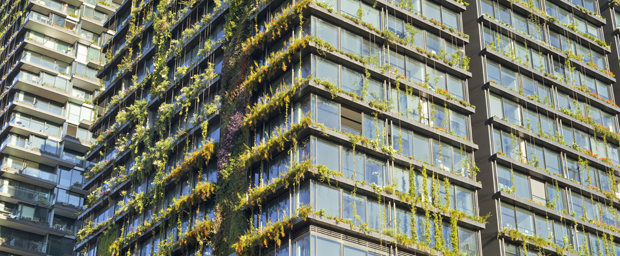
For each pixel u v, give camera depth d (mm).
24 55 79750
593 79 54969
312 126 37625
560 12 56156
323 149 37875
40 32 82688
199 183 45000
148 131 53438
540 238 42719
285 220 35781
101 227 53906
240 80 45438
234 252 38906
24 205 71562
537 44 51438
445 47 47688
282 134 38875
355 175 38156
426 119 43375
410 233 38469
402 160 40188
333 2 43562
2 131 74375
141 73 60156
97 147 60281
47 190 74625
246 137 42375
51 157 75375
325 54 40844
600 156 50812
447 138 43188
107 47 67500
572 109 51500
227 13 51250
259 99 43250
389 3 45688
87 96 83250
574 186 46750
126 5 68750
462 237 40781
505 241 42219
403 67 44406
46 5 84812
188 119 50688
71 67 82750
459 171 43125
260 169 40000
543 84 50781
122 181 54281
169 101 54469
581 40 55781
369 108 40625
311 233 34906
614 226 47688
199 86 50219
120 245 49500
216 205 42500
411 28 45750
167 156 50500
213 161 46062
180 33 57125
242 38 47688
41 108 78250
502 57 48719
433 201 40312
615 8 60688
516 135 46688
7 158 73500
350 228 35906
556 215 44719
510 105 47719
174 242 44719
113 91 63438
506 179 44312
